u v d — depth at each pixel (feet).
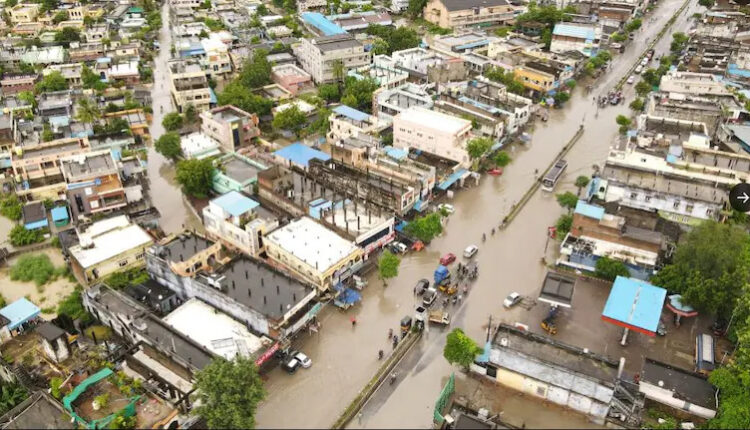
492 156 566.77
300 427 300.40
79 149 513.86
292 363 331.57
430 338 356.18
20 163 488.85
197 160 497.05
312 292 358.84
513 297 382.22
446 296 388.78
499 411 304.71
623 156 487.20
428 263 423.64
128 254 399.65
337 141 555.28
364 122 583.17
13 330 339.57
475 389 319.47
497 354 312.29
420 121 553.64
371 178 481.05
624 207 436.76
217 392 276.82
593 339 354.33
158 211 486.79
